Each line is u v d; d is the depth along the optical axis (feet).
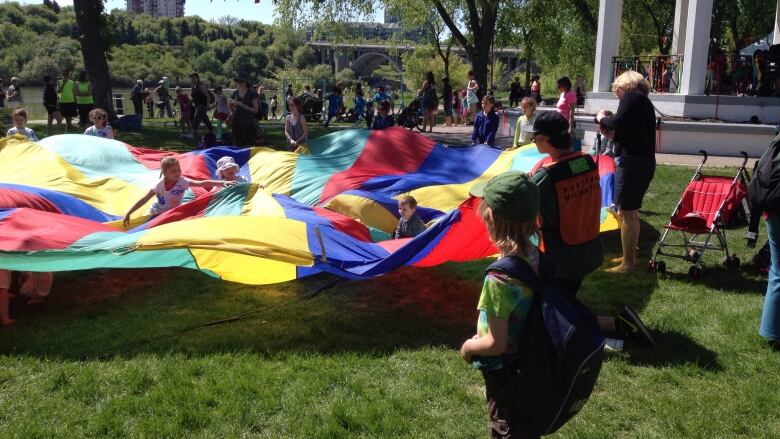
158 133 69.77
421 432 13.80
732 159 52.06
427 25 129.80
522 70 217.56
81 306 21.20
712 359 16.94
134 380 15.93
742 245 27.40
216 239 18.21
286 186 30.99
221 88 61.82
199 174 30.71
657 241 28.30
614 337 18.30
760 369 16.42
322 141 35.04
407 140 34.14
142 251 18.03
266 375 16.16
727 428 13.92
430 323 19.71
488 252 21.81
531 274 9.21
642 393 15.37
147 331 19.08
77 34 72.13
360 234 22.41
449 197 29.14
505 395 9.49
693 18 59.06
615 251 27.22
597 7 108.99
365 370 16.61
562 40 124.06
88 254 17.90
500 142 66.90
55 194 25.90
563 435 13.67
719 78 64.08
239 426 14.06
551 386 8.98
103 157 30.89
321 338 18.65
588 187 15.79
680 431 13.87
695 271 23.32
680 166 46.96
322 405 14.90
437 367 16.75
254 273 21.56
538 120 15.85
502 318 9.08
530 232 9.53
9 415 14.52
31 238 18.97
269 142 63.36
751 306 20.56
